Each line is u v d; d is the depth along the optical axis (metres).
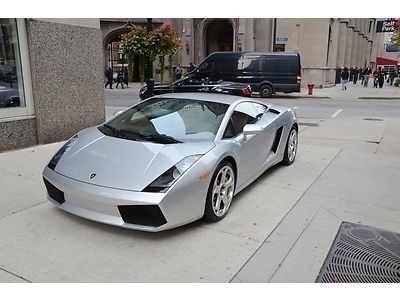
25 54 6.18
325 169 5.67
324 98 20.23
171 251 3.13
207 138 3.85
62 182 3.38
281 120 5.33
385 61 64.00
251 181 4.56
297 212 4.04
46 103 6.55
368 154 6.68
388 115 12.97
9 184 4.55
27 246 3.14
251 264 3.00
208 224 3.65
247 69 18.97
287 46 27.92
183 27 29.17
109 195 3.11
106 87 27.03
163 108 4.39
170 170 3.26
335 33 29.92
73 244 3.19
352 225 3.77
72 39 6.95
